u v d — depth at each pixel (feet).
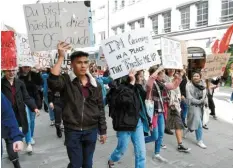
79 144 11.17
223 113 32.81
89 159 11.57
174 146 20.26
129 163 16.89
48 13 12.60
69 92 11.08
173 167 16.28
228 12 57.77
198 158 17.80
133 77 13.73
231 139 22.11
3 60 13.71
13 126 9.70
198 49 61.31
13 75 16.26
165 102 17.85
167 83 18.21
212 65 22.44
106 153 18.86
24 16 12.52
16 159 14.98
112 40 14.60
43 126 27.37
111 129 25.59
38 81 25.16
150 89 14.51
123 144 13.87
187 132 22.61
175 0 70.54
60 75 10.97
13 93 16.31
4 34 13.74
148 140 16.53
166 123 18.99
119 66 14.49
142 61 14.58
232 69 37.91
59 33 12.71
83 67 11.10
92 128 11.37
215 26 58.85
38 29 12.62
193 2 64.90
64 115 11.14
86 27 12.85
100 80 24.45
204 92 19.89
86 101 11.19
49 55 33.68
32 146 20.62
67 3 12.67
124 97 13.03
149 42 14.85
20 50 20.79
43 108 37.99
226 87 54.85
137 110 13.37
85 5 12.76
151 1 79.97
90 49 71.72
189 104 19.89
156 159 17.38
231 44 53.21
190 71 30.53
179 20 70.49
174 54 18.60
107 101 13.96
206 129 25.34
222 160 17.44
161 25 77.30
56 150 19.63
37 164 16.89
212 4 59.93
